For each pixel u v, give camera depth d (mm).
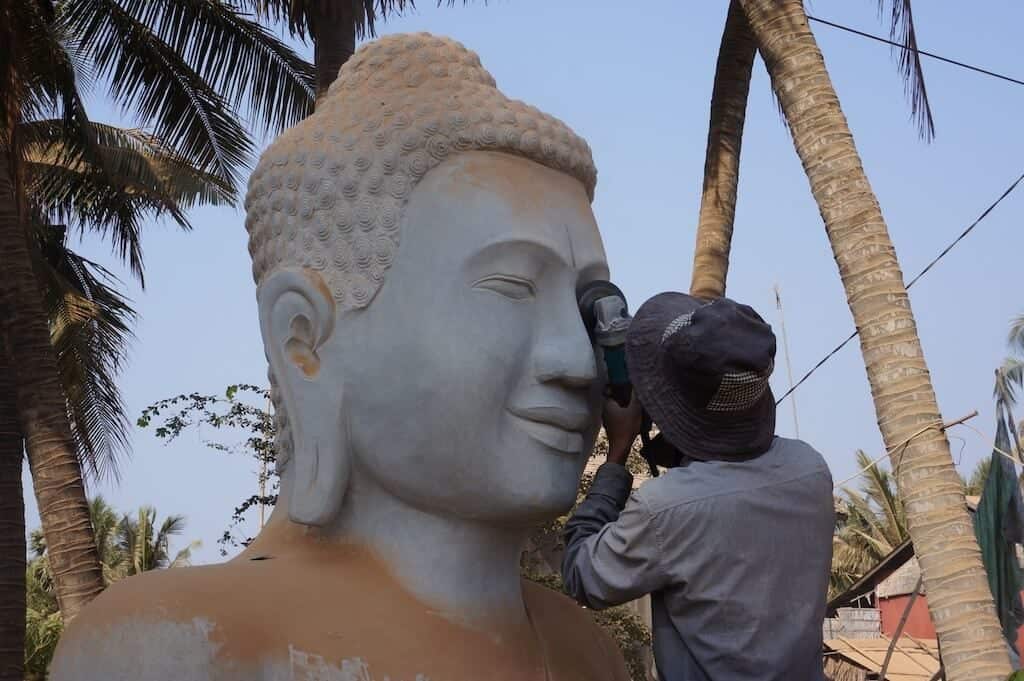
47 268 10414
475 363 2262
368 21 7270
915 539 4656
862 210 4875
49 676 2158
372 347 2309
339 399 2334
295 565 2293
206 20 8461
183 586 2121
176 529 22266
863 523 18891
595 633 2781
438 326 2273
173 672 2029
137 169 11070
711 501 2137
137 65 8922
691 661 2178
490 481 2285
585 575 2215
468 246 2309
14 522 6613
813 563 2232
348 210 2373
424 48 2527
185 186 11484
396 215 2346
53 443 6629
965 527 4586
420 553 2330
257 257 2531
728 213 6270
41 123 9703
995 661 4438
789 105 5062
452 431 2258
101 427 11234
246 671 2057
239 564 2271
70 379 10734
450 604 2320
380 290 2332
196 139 9359
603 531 2232
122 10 8641
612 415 2467
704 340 2115
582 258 2436
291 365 2385
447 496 2297
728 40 6301
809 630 2199
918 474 4629
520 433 2318
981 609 4484
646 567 2146
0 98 7906
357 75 2551
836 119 4980
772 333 2166
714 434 2193
